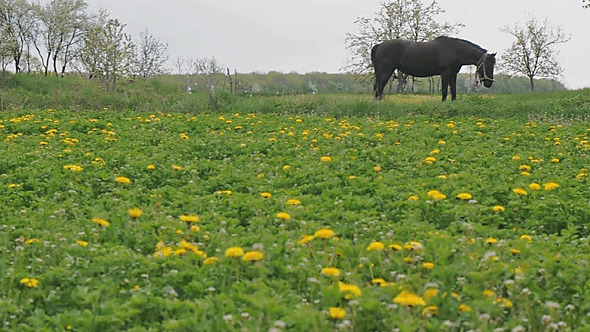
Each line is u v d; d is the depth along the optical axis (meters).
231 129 15.34
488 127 15.77
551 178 9.39
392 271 5.26
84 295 4.71
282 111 21.20
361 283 4.96
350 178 9.18
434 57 24.64
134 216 6.50
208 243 6.10
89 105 22.69
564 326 4.46
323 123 16.38
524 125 17.05
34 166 10.00
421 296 4.73
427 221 7.29
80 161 10.73
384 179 9.26
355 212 7.26
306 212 7.19
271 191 8.64
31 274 5.32
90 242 6.10
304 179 9.32
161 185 9.49
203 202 7.94
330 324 4.22
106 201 8.05
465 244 5.92
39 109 21.31
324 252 5.55
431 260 5.43
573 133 15.01
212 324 4.29
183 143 12.60
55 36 60.91
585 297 4.89
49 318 4.51
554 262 5.29
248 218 7.38
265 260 5.42
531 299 4.86
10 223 6.87
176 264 5.33
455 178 9.38
